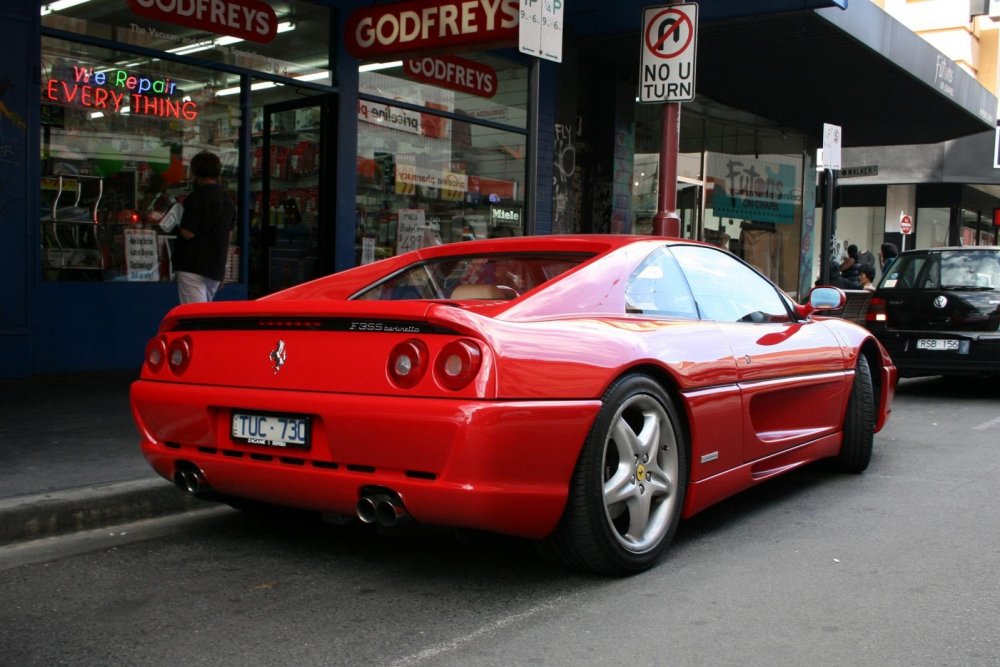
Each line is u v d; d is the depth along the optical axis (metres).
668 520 3.74
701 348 4.01
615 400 3.45
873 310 9.41
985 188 31.53
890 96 16.19
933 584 3.56
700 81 15.17
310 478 3.31
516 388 3.12
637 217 14.83
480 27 7.66
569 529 3.39
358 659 2.82
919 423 7.57
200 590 3.43
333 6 9.56
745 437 4.27
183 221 7.05
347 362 3.28
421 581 3.54
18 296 7.26
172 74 8.35
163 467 3.81
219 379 3.59
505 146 11.83
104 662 2.78
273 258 9.41
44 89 7.46
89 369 7.80
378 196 10.27
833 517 4.57
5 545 3.93
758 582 3.56
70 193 7.67
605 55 13.30
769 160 18.66
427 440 3.06
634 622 3.13
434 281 4.30
